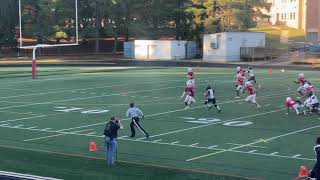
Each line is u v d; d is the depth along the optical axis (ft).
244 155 77.10
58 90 162.50
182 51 337.11
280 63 290.76
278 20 531.09
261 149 81.05
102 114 116.16
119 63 294.66
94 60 321.11
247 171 67.72
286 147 82.48
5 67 260.62
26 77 205.98
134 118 89.92
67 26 345.51
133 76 210.79
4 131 96.58
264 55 309.01
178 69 250.16
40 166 69.41
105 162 72.13
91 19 358.84
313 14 414.00
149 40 339.36
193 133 94.38
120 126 71.15
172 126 101.35
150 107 126.52
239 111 120.47
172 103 133.39
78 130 97.50
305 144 84.69
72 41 347.36
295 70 247.29
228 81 190.08
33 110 122.11
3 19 345.51
